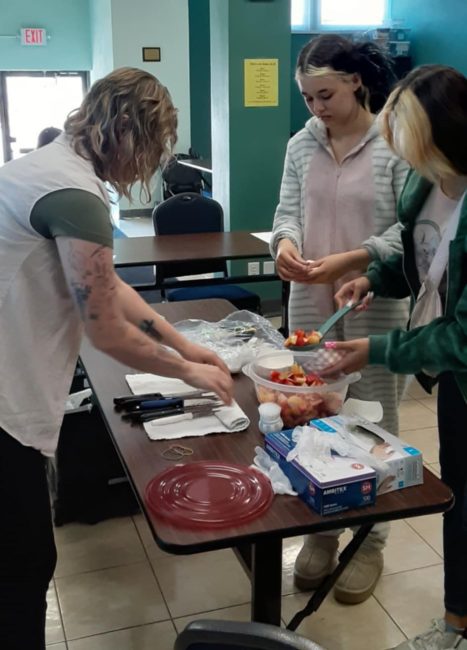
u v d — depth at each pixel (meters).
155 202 9.65
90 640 2.05
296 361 1.65
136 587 2.28
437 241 1.66
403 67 6.85
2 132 10.45
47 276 1.38
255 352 1.87
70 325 1.46
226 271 4.34
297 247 2.06
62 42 10.23
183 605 2.19
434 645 1.85
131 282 5.79
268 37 4.53
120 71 1.39
